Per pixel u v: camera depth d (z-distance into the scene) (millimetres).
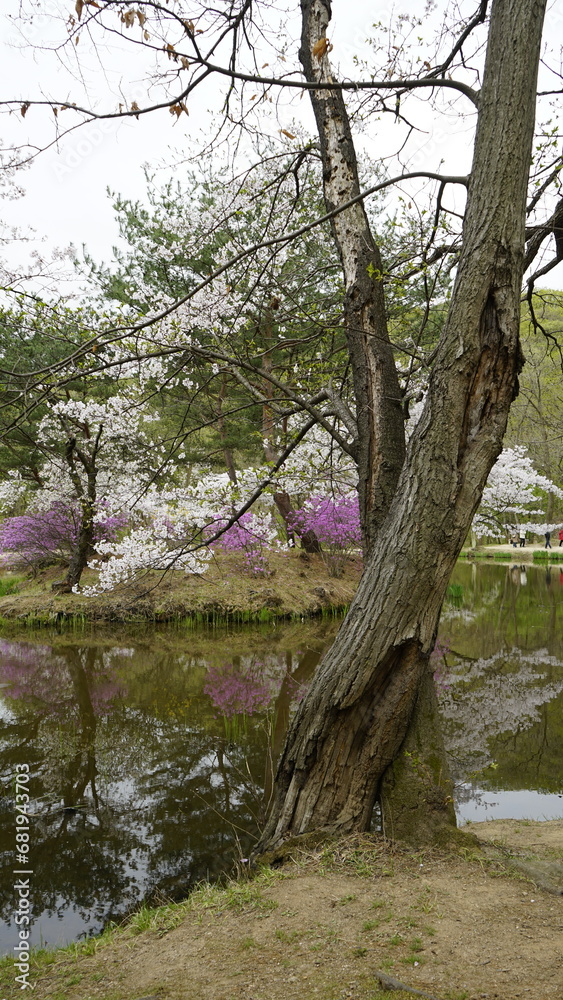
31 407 3570
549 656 10391
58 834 4711
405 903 2885
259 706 8055
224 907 3129
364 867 3229
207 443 15273
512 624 13531
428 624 3449
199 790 5473
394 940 2570
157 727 7242
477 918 2729
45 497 15906
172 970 2604
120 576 13750
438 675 9062
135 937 3105
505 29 3189
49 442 14727
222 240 10078
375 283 4188
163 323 5988
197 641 12281
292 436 5824
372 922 2730
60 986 2676
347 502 14422
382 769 3549
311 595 14828
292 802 3639
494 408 3299
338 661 3541
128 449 12766
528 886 3045
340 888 3074
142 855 4379
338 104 4328
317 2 4348
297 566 16266
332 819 3529
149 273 12062
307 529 15562
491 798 5145
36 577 17391
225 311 5777
